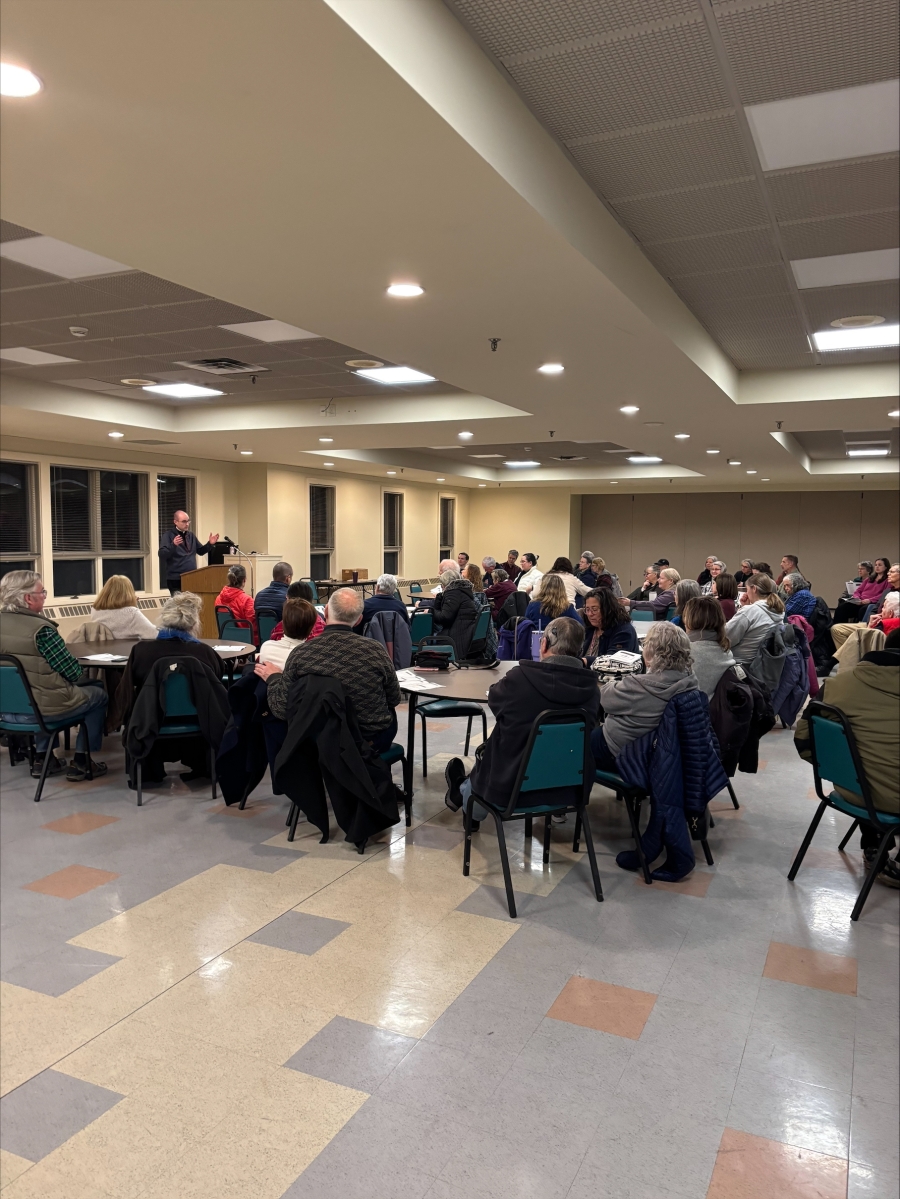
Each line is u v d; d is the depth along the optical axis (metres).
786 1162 1.83
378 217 2.69
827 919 3.03
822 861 3.60
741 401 6.55
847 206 3.29
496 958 2.70
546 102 2.53
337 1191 1.73
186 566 8.73
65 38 1.67
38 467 9.03
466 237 2.88
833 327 5.14
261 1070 2.12
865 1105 2.02
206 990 2.48
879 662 3.01
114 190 2.47
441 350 4.68
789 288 4.35
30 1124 1.92
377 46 1.73
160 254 3.07
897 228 3.52
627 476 14.54
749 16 2.08
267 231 2.82
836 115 2.58
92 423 7.73
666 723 3.21
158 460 10.49
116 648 5.07
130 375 6.71
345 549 13.70
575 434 8.57
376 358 6.04
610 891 3.24
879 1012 2.43
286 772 3.59
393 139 2.14
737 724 3.69
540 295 3.58
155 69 1.80
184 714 4.13
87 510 9.77
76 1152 1.84
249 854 3.54
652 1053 2.21
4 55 1.74
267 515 11.77
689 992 2.52
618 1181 1.77
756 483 14.95
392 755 3.79
